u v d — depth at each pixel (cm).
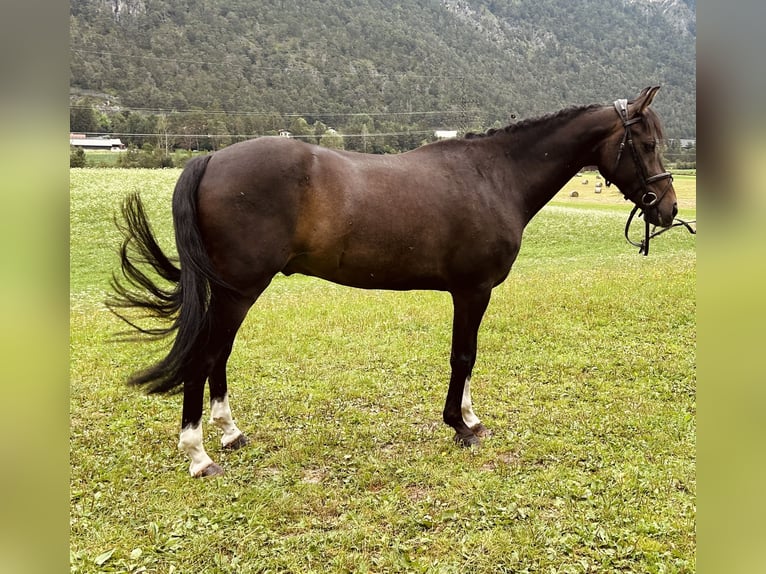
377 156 404
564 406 505
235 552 297
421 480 375
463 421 439
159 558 291
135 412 488
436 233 395
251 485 367
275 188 354
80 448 413
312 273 400
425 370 606
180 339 341
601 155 445
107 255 1606
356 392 535
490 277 424
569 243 1995
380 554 296
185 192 349
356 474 383
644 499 347
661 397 523
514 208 431
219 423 422
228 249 352
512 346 689
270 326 785
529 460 405
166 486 361
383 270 394
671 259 1441
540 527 318
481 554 295
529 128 440
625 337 724
